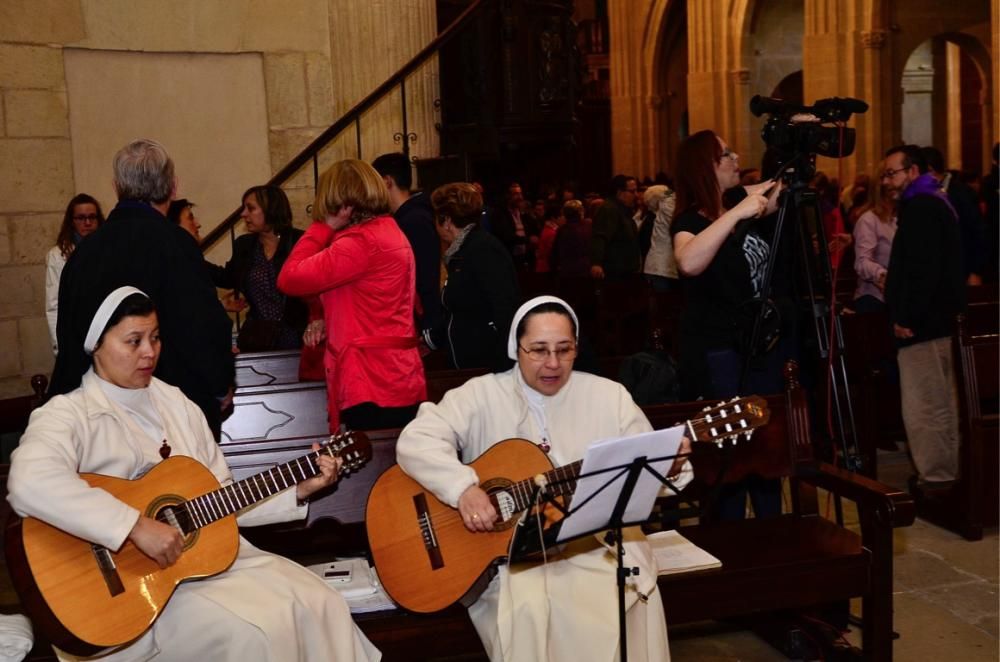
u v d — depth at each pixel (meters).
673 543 3.72
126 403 3.26
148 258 3.60
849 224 10.22
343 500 3.78
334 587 3.50
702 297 4.19
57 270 5.89
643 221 10.98
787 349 4.20
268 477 3.20
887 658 3.65
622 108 26.08
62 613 2.86
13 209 7.01
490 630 3.27
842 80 16.69
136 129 7.40
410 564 3.28
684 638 4.21
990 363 5.17
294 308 5.58
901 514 3.53
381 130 7.73
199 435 3.40
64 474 2.90
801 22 21.17
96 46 7.18
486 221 7.68
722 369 4.12
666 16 24.88
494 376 3.50
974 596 4.50
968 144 22.84
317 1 7.71
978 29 20.17
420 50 7.93
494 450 3.29
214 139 7.59
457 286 4.80
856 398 5.86
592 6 28.81
